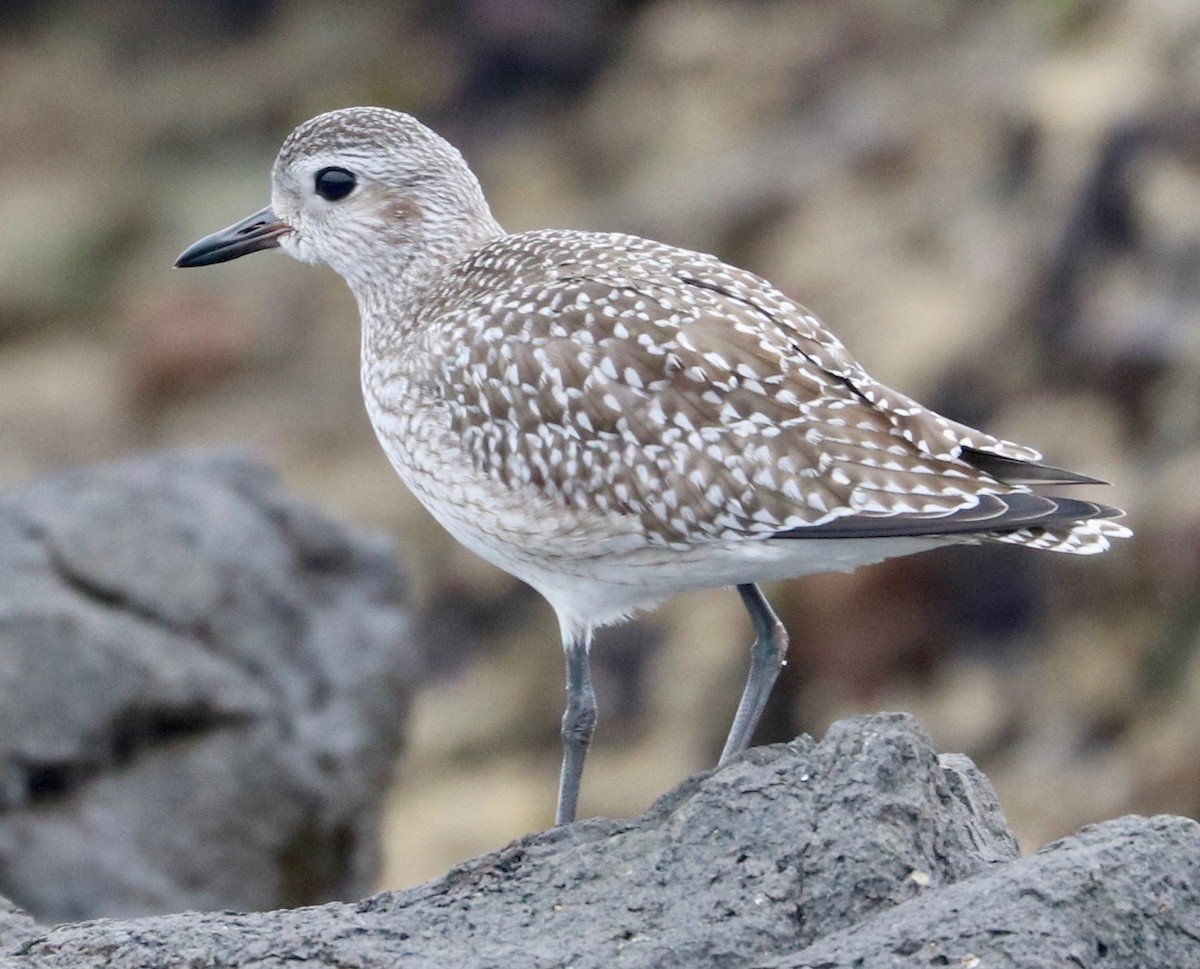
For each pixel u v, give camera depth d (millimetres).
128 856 11180
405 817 16781
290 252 9242
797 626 16484
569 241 8148
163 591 11719
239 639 11844
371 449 20438
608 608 7945
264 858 11555
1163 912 5926
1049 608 16078
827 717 16250
